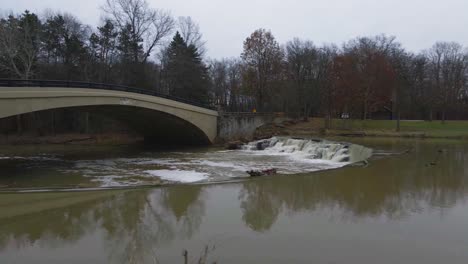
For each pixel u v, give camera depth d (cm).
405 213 1159
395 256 812
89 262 813
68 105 2659
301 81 6059
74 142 4781
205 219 1144
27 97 2355
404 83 6334
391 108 6500
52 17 5456
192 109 4012
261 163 2742
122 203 1388
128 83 5288
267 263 779
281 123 5259
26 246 923
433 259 793
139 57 5588
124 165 2666
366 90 5366
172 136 4800
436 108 6356
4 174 2267
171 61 5962
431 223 1047
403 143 3653
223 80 8350
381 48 6662
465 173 1884
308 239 933
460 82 6962
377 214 1155
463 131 4769
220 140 4419
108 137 5156
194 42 6444
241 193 1540
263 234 978
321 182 1744
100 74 5331
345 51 7012
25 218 1188
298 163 2739
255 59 5606
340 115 6009
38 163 2822
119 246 915
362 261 786
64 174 2253
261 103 5744
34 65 4762
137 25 5359
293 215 1168
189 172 2298
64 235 1007
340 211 1204
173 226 1073
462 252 830
